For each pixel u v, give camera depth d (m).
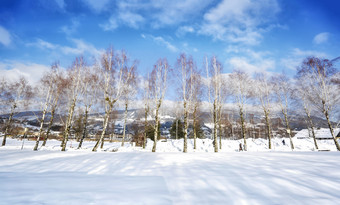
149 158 10.97
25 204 3.38
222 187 4.63
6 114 26.44
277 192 4.21
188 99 21.02
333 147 28.33
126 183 5.02
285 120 27.52
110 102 21.00
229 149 27.42
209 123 38.56
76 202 3.51
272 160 9.73
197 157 11.58
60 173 6.45
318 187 4.59
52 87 21.03
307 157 10.92
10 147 21.53
